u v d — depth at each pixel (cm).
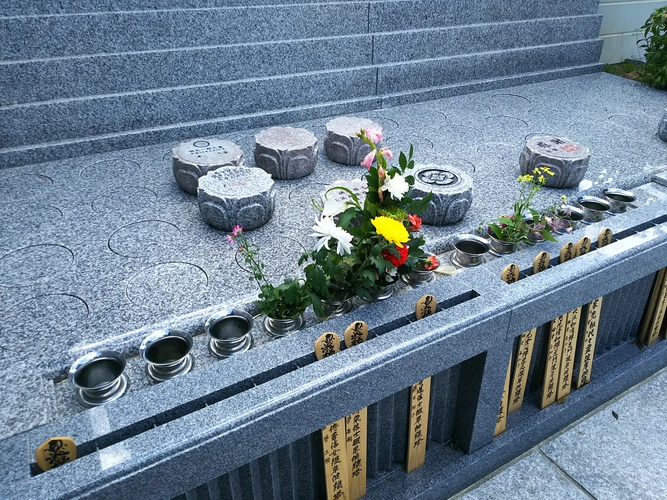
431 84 637
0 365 231
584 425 313
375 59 595
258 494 220
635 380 345
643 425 312
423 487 258
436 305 245
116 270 304
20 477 168
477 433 271
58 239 333
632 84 709
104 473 166
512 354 279
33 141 449
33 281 292
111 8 468
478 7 652
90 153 465
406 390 247
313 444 228
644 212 335
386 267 234
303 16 544
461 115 580
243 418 185
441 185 347
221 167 379
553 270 270
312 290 235
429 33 615
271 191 347
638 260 292
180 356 227
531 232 310
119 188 403
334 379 201
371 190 240
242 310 250
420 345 220
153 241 334
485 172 438
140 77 482
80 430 183
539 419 296
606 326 333
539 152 405
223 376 205
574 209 339
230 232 345
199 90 501
